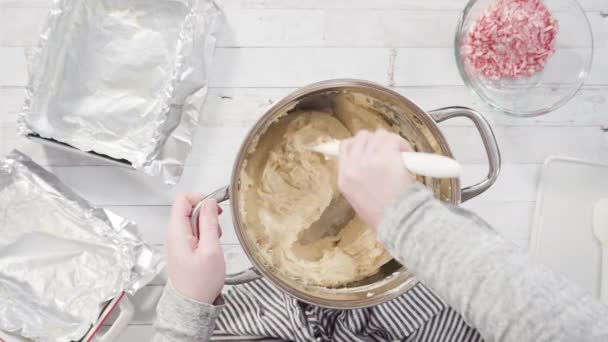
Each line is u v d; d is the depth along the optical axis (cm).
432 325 70
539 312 33
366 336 73
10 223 76
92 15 75
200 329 55
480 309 34
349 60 80
